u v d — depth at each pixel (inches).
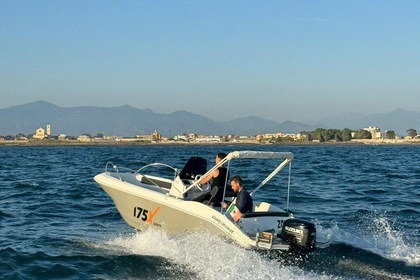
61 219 587.5
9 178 1139.9
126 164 1679.4
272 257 363.6
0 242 463.2
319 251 381.1
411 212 645.9
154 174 1226.0
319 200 747.4
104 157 2427.4
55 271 374.0
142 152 3393.2
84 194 804.0
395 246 425.1
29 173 1306.6
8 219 586.9
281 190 857.5
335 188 903.7
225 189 406.0
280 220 403.2
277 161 1969.7
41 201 732.0
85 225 550.0
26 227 538.3
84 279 358.9
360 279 339.3
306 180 1052.5
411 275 348.8
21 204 703.1
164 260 390.9
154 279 353.4
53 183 984.3
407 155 2802.7
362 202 732.7
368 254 392.8
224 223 383.6
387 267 364.5
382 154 2972.4
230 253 372.8
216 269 359.6
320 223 564.7
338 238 432.5
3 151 4101.9
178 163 1739.7
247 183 954.1
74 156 2672.2
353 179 1090.7
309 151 3759.8
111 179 484.4
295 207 679.1
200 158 462.6
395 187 932.6
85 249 435.5
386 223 569.3
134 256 401.1
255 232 393.4
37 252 416.8
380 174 1251.8
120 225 549.6
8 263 389.1
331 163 1802.4
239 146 6358.3
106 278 359.6
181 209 414.6
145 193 447.2
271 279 332.2
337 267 359.3
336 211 647.8
